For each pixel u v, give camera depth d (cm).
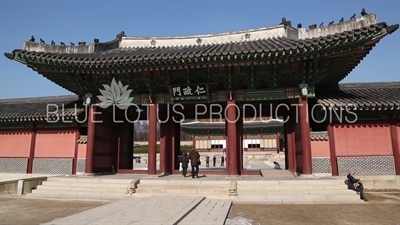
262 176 2078
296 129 2155
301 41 1783
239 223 1079
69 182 1888
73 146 2297
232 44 2203
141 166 5191
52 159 2312
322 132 1988
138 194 1667
